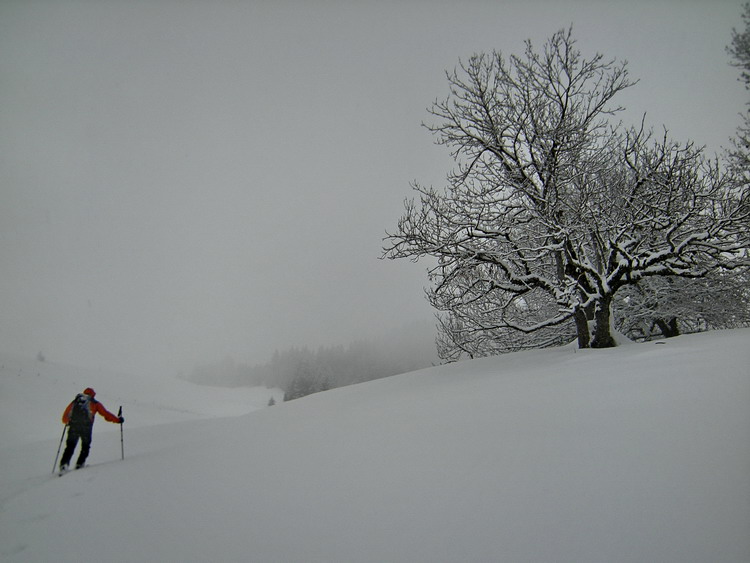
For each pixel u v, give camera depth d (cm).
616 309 1307
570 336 1313
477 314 1260
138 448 795
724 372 365
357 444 387
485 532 190
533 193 981
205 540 242
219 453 483
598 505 191
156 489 371
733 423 245
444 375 909
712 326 1360
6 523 349
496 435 326
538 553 167
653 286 1225
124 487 401
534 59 1016
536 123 983
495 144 1034
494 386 568
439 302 1054
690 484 191
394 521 218
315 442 435
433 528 203
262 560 205
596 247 1130
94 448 886
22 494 450
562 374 554
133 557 237
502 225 973
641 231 986
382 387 966
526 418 358
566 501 202
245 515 267
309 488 293
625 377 443
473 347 1355
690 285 1173
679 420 271
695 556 145
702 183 959
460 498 229
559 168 984
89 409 602
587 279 913
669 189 843
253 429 690
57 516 345
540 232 1033
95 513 335
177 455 529
